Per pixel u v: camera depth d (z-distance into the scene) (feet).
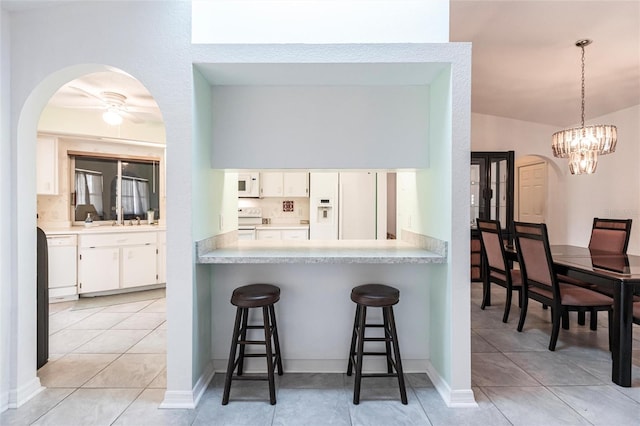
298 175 17.08
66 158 14.30
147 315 11.48
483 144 16.78
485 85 12.92
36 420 5.66
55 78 6.33
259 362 7.55
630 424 5.55
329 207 15.76
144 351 8.51
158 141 15.37
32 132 6.46
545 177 18.60
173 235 6.15
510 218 15.81
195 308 6.32
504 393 6.52
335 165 7.33
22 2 5.97
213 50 6.16
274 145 7.33
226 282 7.52
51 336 9.55
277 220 17.95
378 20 6.93
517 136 16.96
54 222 14.14
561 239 17.31
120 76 9.59
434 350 7.11
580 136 10.14
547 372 7.37
